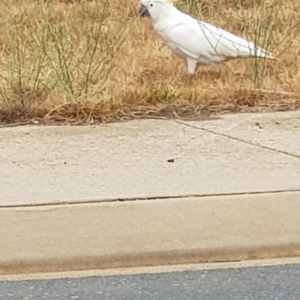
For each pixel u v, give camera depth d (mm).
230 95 8383
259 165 6727
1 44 10508
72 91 8180
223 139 7312
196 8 11453
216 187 6277
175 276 5078
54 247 5359
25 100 7996
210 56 9031
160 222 5695
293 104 8320
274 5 11797
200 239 5469
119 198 6074
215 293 4863
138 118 7918
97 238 5469
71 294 4855
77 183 6367
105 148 7105
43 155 6949
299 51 10297
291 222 5703
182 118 7926
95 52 9133
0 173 6566
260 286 4945
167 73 9453
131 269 5203
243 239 5465
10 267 5184
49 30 9227
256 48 9023
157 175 6520
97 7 11703
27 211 5855
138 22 11633
